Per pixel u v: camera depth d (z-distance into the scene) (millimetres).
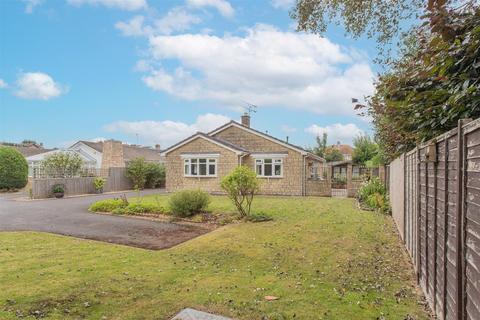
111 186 25266
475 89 2982
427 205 4254
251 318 3930
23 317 3918
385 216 11664
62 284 5062
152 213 12875
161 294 4703
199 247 7602
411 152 5906
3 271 5723
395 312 4062
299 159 21234
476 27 2902
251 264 6273
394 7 6496
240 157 21547
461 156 2502
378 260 6383
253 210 13117
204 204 12289
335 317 3938
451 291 2965
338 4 6855
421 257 4820
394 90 4797
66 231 9805
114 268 5969
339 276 5488
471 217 2301
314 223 10281
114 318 3939
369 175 20078
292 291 4809
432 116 4219
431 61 3576
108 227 10508
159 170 28922
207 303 4379
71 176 23594
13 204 16859
